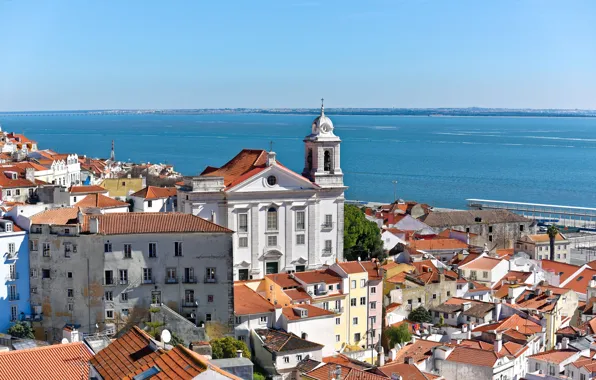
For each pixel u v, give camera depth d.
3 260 133.38
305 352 135.12
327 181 192.88
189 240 136.62
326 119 194.75
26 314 135.50
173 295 136.25
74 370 75.88
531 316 159.62
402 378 118.69
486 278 198.62
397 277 179.12
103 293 133.38
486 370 128.12
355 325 162.25
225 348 128.50
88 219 136.88
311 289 158.25
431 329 160.00
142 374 63.41
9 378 73.62
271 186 185.12
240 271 182.75
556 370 130.75
